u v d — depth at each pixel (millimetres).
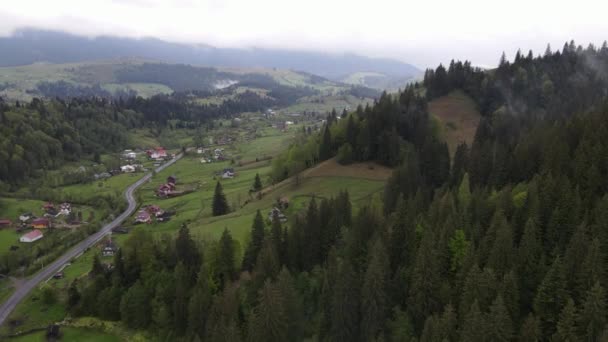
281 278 93438
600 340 57875
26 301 133375
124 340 111438
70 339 113312
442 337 70812
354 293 86000
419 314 80438
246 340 89312
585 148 99562
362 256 99438
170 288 113250
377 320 81438
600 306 63031
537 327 66312
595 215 79125
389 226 103688
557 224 82625
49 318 122875
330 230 112750
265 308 88125
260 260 104500
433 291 80562
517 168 118250
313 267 110688
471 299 73188
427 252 81875
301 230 114375
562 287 69250
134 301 114812
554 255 78000
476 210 95875
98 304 120500
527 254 77188
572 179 95938
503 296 71625
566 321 64125
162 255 125688
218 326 92625
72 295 126312
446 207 99312
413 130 193375
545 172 100562
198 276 110062
